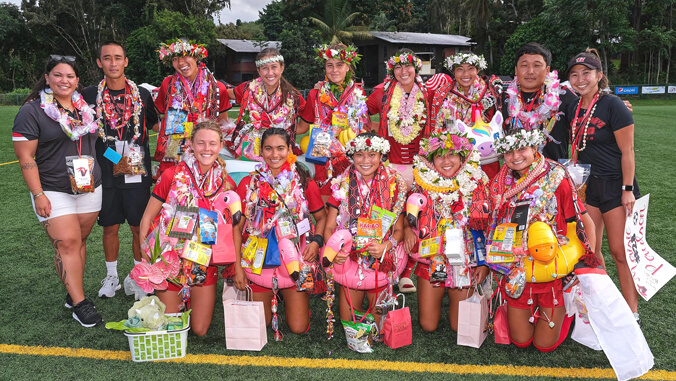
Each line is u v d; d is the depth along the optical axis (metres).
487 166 4.84
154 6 42.69
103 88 4.73
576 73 4.16
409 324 4.04
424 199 4.05
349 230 4.07
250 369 3.71
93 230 7.13
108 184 4.80
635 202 4.03
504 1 54.38
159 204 4.15
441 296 4.25
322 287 4.17
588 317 3.65
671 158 11.98
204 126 4.00
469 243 4.07
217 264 4.00
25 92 44.50
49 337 4.21
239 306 3.95
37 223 7.40
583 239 3.76
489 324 4.25
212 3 47.97
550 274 3.67
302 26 42.72
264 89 5.20
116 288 5.13
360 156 4.01
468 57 4.69
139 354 3.80
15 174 10.76
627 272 4.22
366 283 4.07
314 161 5.16
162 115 5.28
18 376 3.62
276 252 4.02
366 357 3.89
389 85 5.15
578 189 4.04
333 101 5.25
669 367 3.66
